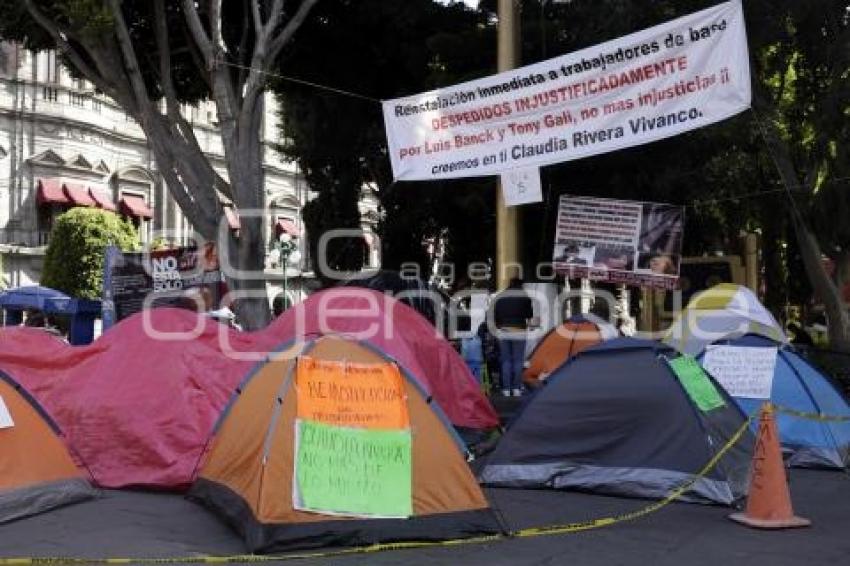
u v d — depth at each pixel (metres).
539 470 8.91
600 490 8.56
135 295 16.30
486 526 7.10
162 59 15.02
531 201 11.88
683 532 7.22
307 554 6.51
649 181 16.56
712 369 10.70
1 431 7.79
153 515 7.81
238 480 7.45
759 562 6.39
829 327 16.95
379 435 7.13
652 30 10.41
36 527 7.34
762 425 7.63
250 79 14.10
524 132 11.20
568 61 10.89
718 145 16.59
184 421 8.96
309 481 6.85
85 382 9.58
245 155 14.26
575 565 6.31
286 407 7.06
